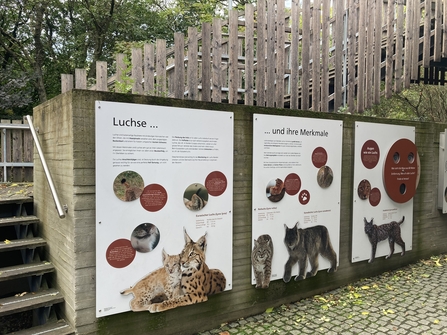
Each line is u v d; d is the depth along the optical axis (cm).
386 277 486
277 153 382
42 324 301
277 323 357
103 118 280
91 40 1599
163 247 309
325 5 558
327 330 343
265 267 377
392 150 484
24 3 1432
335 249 436
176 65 469
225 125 344
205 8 1497
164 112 307
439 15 656
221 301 352
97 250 279
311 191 411
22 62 1608
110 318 289
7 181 623
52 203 327
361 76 600
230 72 499
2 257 373
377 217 479
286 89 618
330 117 425
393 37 637
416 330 343
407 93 1388
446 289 446
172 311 321
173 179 313
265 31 517
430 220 562
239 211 360
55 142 314
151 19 1619
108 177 283
